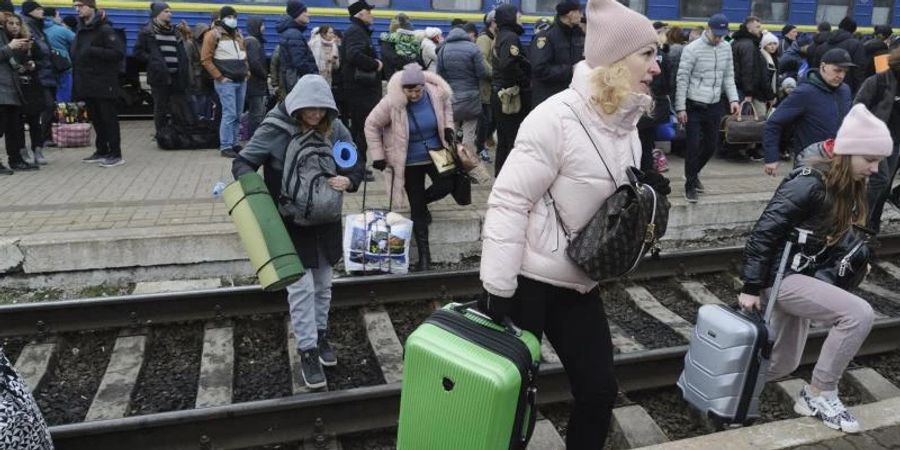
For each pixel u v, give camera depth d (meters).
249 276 5.85
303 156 3.64
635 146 2.52
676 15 14.23
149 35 9.55
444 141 5.86
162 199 6.89
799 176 3.29
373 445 3.75
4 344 4.60
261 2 12.23
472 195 7.46
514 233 2.35
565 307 2.64
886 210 7.79
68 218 6.12
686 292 5.86
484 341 2.38
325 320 4.27
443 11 13.14
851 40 9.71
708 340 3.44
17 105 7.84
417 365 2.42
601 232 2.33
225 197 3.51
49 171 8.27
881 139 3.11
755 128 9.64
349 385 4.23
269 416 3.64
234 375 4.35
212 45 9.07
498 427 2.30
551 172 2.37
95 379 4.32
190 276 5.74
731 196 7.53
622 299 5.79
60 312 4.74
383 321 5.04
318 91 3.54
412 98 5.60
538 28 9.84
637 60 2.35
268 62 12.41
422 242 6.02
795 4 15.06
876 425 3.50
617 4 2.34
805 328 3.70
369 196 7.32
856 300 3.33
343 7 12.66
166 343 4.77
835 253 3.48
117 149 8.71
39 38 9.41
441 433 2.39
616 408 4.05
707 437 3.37
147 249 5.59
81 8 8.05
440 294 5.52
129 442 3.46
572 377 2.68
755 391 3.38
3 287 5.38
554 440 3.73
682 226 7.15
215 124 10.13
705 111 7.13
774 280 3.45
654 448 3.28
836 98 5.48
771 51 10.67
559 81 6.77
